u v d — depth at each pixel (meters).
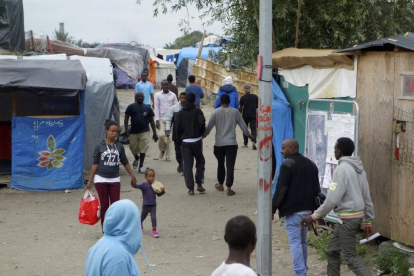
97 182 8.65
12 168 12.09
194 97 11.71
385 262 6.98
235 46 11.67
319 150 8.49
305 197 6.46
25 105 12.18
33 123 12.03
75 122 12.25
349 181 6.02
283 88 9.78
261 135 6.45
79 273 7.23
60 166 12.25
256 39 11.30
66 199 11.53
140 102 13.83
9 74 11.63
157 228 9.51
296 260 6.45
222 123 11.66
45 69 11.90
